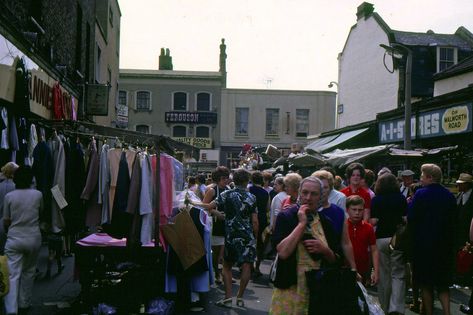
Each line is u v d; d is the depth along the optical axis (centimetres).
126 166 677
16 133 985
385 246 674
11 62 984
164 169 714
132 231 677
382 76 2772
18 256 659
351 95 3170
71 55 1606
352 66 3161
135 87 4556
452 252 635
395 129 2058
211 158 4534
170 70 4591
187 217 729
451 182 1398
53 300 738
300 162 1611
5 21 926
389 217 675
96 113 1823
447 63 2562
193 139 4538
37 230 675
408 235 652
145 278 707
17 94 1023
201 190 1238
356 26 3106
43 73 1235
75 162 723
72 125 735
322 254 417
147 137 714
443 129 1681
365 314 419
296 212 430
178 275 725
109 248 700
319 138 3219
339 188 970
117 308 684
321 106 4675
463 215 904
